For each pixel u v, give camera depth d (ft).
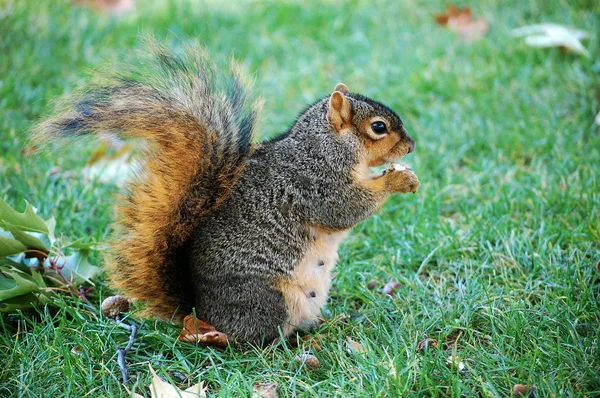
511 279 21.34
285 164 19.62
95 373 18.03
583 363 16.88
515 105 30.91
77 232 24.31
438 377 17.03
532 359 17.25
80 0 40.16
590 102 30.17
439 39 36.68
